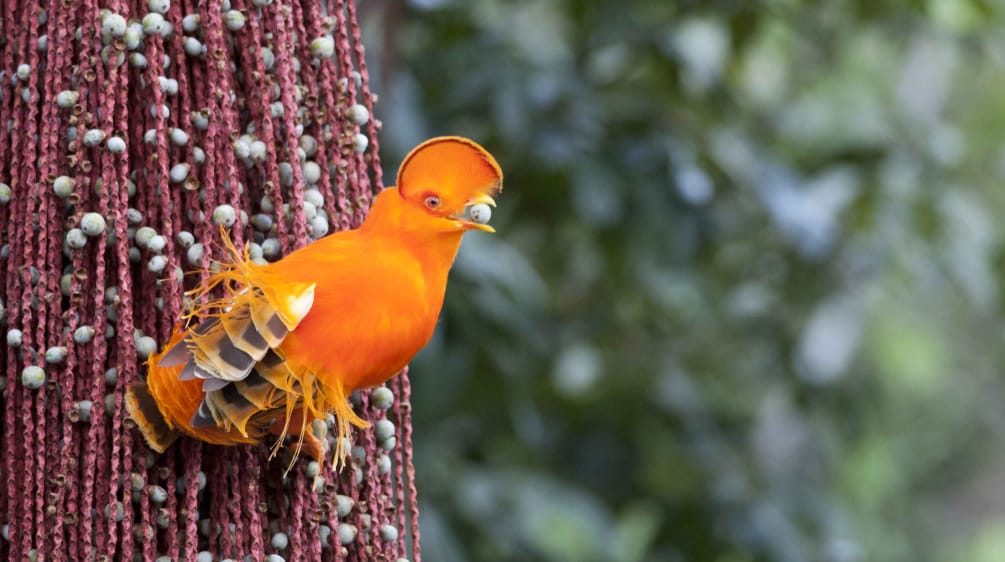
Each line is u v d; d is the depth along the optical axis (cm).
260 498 729
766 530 1134
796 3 1113
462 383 945
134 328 728
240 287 725
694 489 1148
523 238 1155
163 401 723
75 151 727
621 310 1177
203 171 730
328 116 735
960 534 2300
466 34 1008
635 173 977
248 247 728
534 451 1118
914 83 1608
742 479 1173
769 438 1488
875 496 1716
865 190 1097
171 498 726
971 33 1168
